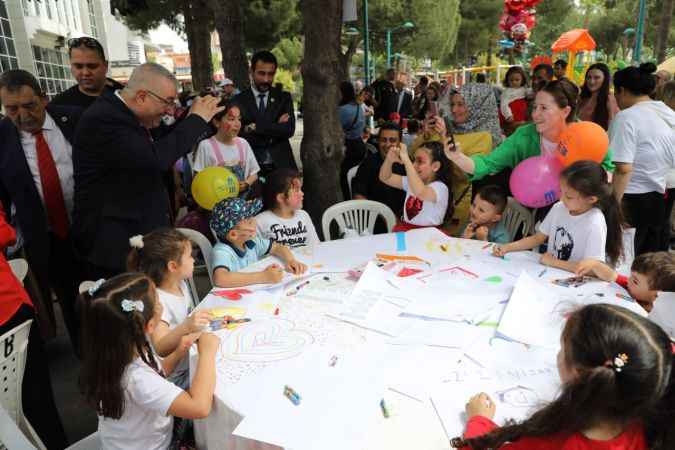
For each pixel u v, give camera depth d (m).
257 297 1.95
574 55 13.06
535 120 2.73
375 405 1.28
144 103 2.21
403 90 9.18
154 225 2.40
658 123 3.02
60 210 2.72
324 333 1.65
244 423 1.23
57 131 2.67
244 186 3.89
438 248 2.46
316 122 4.33
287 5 14.20
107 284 1.49
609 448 1.03
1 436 1.50
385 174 3.27
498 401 1.29
